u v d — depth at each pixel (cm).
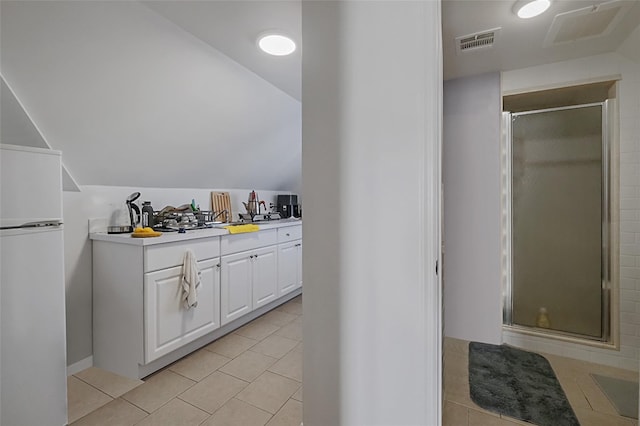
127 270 196
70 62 153
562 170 245
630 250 212
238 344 243
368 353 121
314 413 132
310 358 133
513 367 212
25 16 130
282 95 275
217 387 186
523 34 180
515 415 164
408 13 112
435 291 111
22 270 136
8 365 132
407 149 113
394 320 116
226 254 254
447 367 212
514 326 255
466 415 165
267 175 386
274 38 180
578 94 231
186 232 226
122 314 199
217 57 202
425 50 110
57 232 149
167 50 177
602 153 232
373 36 118
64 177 195
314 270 131
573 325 243
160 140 230
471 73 239
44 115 166
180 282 213
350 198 123
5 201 132
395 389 116
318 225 130
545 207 250
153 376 197
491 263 243
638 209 210
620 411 166
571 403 173
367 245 120
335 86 125
